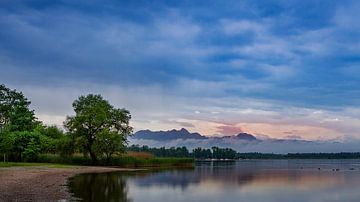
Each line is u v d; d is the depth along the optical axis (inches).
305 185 2138.3
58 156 4677.7
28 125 4611.2
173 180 2422.5
